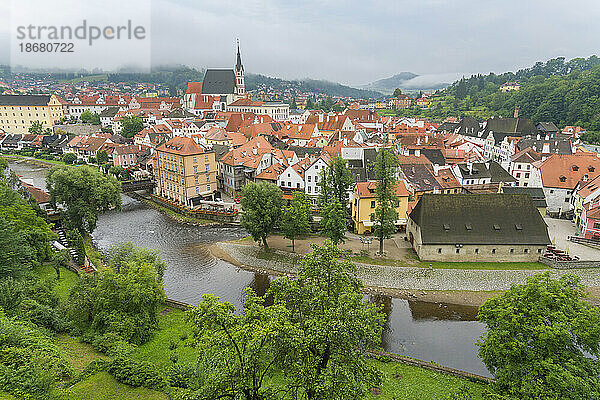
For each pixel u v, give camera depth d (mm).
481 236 71500
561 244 78875
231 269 74688
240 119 194500
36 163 177125
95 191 85625
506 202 73875
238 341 25516
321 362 29359
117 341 40312
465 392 36438
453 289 64375
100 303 44219
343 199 87375
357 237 86000
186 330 47969
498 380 34844
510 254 71562
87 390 31344
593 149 177000
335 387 26250
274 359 27516
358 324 28969
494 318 38844
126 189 126125
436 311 58969
